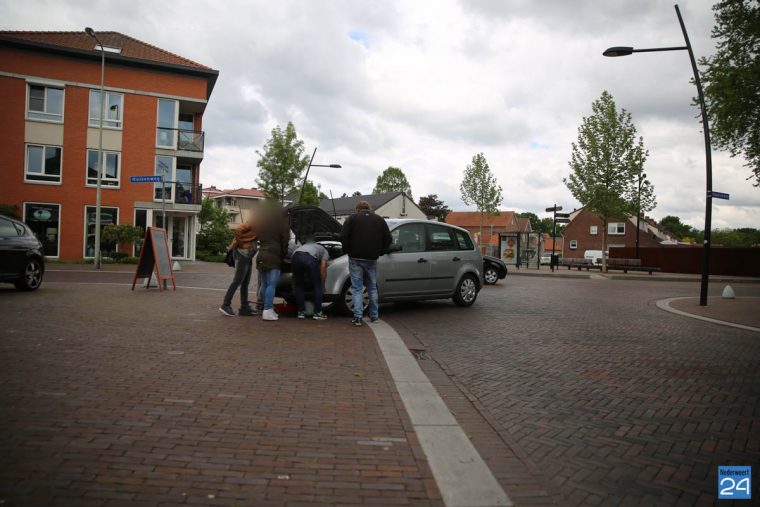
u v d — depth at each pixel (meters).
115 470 2.91
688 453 3.47
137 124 29.36
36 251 11.63
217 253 39.09
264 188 36.97
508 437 3.69
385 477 2.99
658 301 13.76
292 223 10.12
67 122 27.91
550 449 3.51
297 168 36.97
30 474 2.80
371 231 7.95
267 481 2.88
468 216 85.38
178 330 7.13
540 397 4.68
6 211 25.27
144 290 12.77
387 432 3.68
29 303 9.37
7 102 26.70
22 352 5.46
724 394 4.86
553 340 7.37
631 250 38.53
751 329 8.92
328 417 3.93
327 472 3.02
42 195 27.44
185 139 31.06
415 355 6.27
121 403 4.00
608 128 30.09
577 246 60.97
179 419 3.73
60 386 4.34
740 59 18.00
